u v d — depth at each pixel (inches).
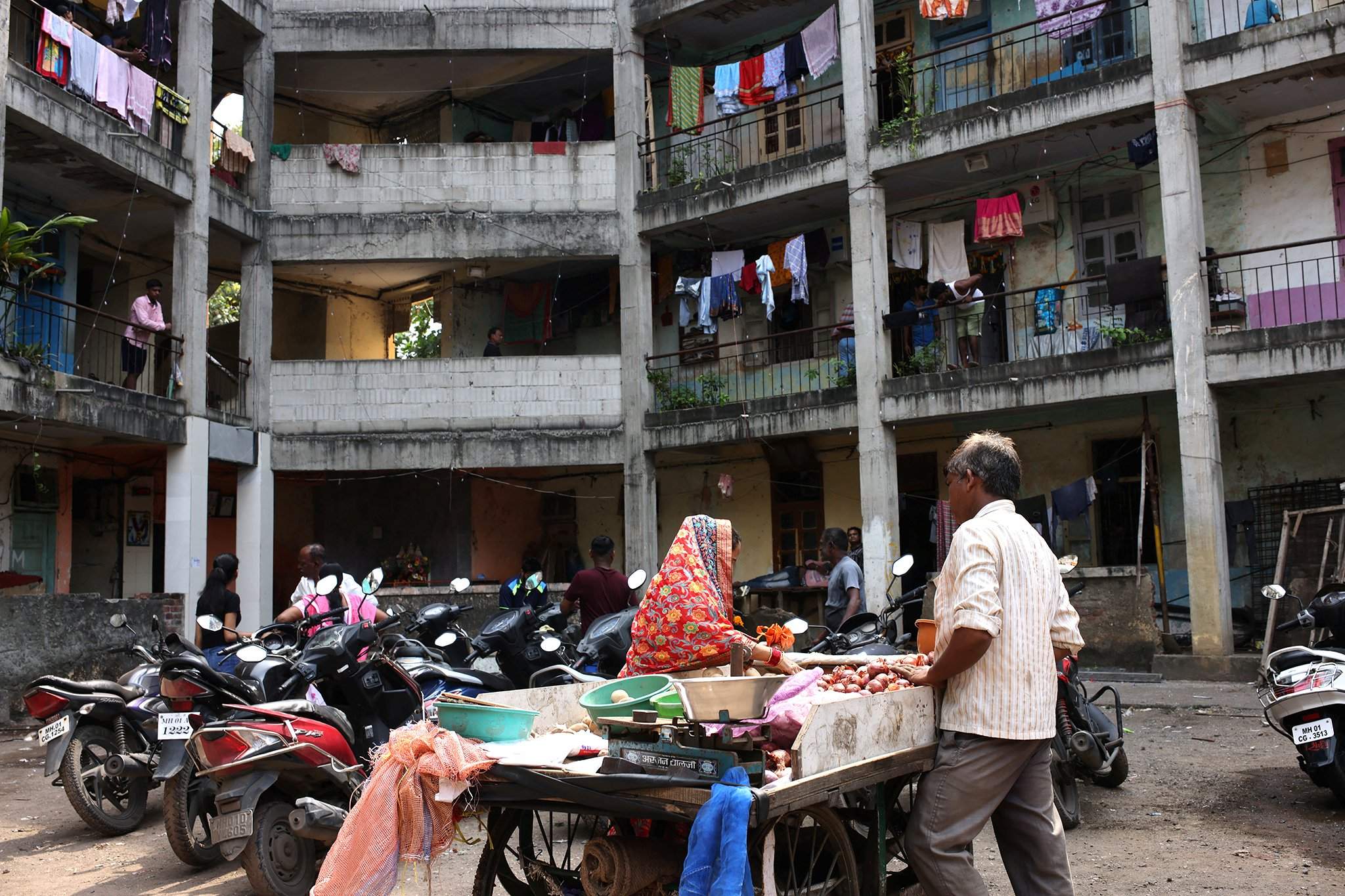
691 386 756.0
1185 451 507.8
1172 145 519.2
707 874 117.2
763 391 733.3
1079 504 583.8
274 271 770.2
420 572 764.6
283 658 245.3
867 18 629.3
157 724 245.1
